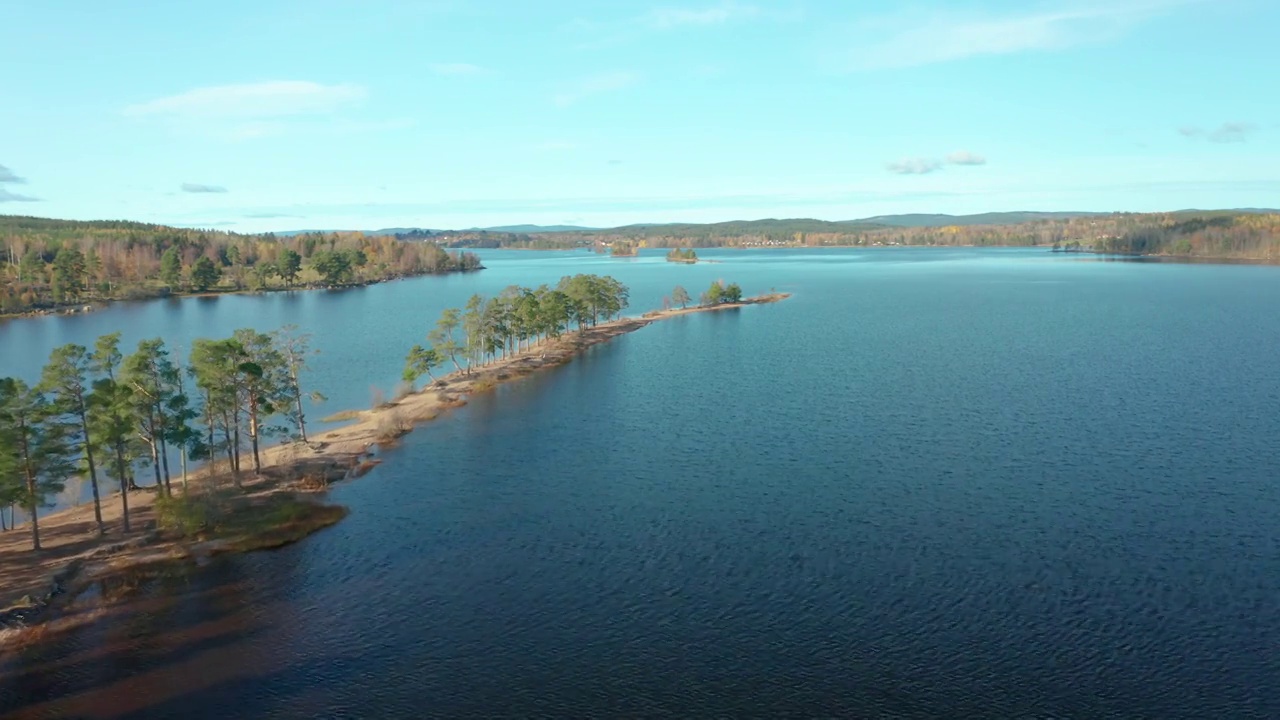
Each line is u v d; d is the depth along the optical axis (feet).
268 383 328.49
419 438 375.25
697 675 182.91
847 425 385.29
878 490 294.66
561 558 243.60
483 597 220.43
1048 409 408.26
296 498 291.99
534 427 392.06
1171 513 266.57
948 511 272.92
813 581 225.35
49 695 178.09
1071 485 295.07
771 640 196.13
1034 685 176.55
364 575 234.58
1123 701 170.71
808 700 173.17
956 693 174.40
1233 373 488.85
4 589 222.69
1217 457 322.75
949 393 451.53
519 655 192.24
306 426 405.39
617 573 232.94
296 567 240.12
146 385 276.41
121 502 296.92
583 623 206.08
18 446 238.48
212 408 305.94
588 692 177.37
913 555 239.71
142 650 195.93
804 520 268.21
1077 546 243.40
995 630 198.18
